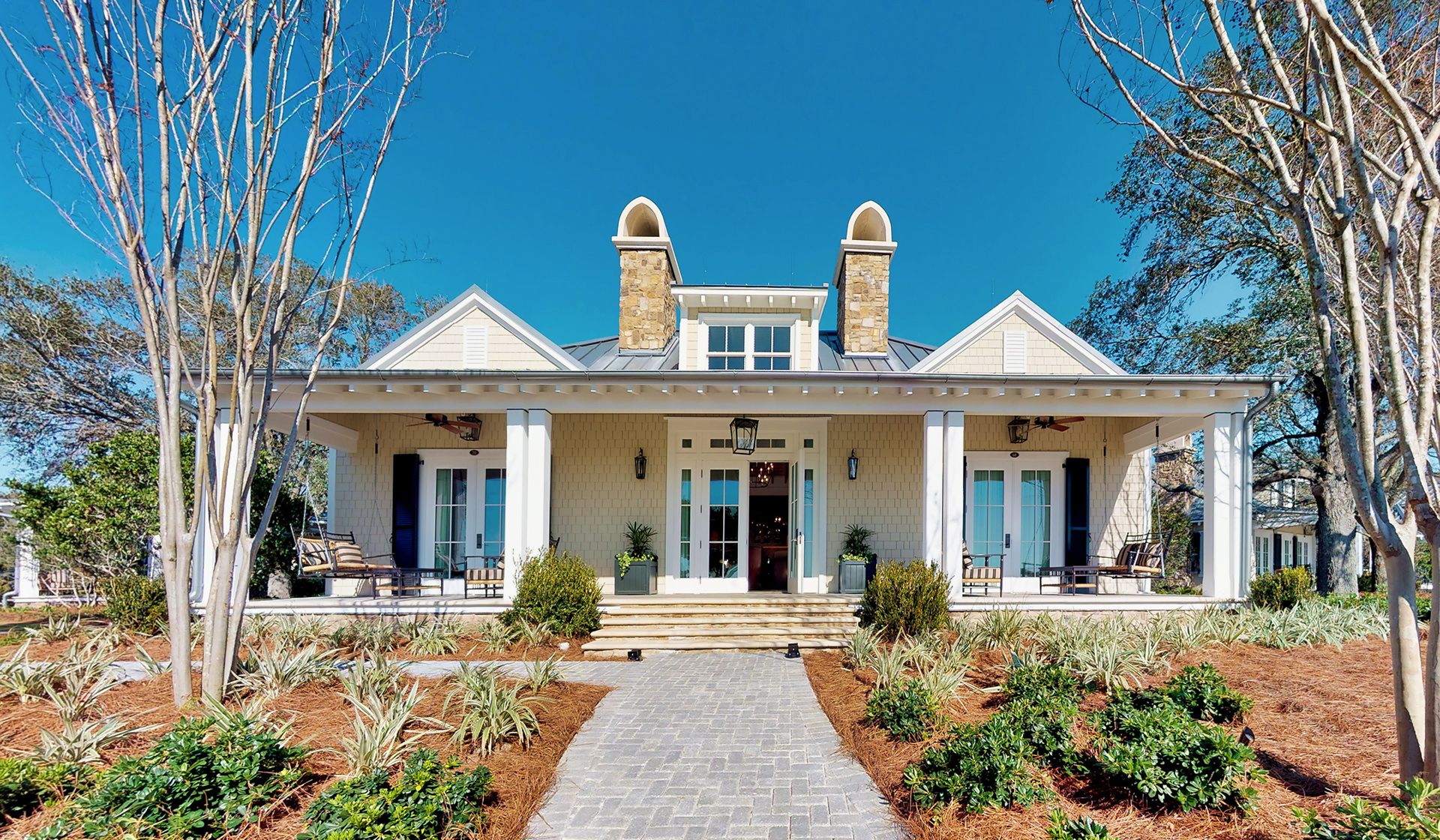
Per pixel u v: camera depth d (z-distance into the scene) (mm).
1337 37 2836
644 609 8617
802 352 10969
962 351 10859
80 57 4215
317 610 8461
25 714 4473
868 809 3721
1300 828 3066
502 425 10562
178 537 4609
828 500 10297
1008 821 3271
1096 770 3613
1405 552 3168
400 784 3111
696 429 10469
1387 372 3117
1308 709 4684
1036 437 10555
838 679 6379
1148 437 9812
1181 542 20203
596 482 10391
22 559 13852
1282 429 14109
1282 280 11750
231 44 4504
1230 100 5102
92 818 2959
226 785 3127
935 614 7688
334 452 10570
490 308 10758
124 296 15320
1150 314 13805
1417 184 3270
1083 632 6699
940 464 8516
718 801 3828
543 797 3857
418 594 10273
